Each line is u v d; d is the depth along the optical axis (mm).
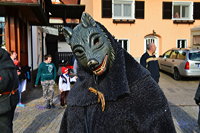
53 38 18422
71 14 11727
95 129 965
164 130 902
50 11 10969
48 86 5824
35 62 12805
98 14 15570
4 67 2799
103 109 950
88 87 1033
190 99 6992
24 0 6551
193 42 15688
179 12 16609
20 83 6035
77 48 918
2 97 2809
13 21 7363
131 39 15984
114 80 937
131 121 915
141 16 15938
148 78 963
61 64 14633
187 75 10469
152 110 907
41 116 5180
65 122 1247
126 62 984
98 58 898
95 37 906
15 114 5355
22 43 8891
